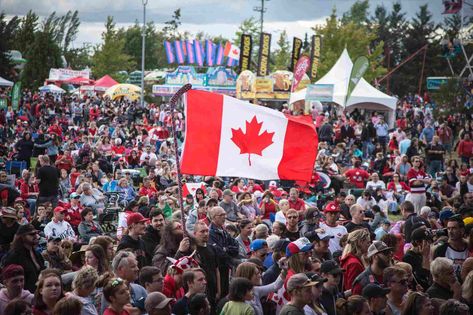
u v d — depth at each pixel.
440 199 23.17
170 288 9.01
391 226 17.20
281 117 11.73
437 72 108.44
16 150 29.97
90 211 15.99
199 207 14.72
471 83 47.78
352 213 13.31
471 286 9.27
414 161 25.83
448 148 36.31
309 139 11.75
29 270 9.62
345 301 8.23
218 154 11.51
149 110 53.22
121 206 21.58
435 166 29.86
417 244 11.13
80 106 50.09
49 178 18.59
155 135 36.72
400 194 24.98
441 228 14.78
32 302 8.16
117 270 8.54
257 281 8.89
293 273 8.98
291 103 44.50
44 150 28.94
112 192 21.97
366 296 8.48
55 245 10.79
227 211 15.53
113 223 19.48
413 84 110.00
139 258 10.54
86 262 9.36
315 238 10.66
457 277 10.35
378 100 42.34
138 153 31.03
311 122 11.85
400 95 109.88
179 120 39.41
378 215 17.78
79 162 29.17
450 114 46.66
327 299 8.86
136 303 7.96
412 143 32.19
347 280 9.94
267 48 55.12
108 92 61.88
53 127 37.81
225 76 59.31
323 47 78.50
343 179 25.92
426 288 10.91
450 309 8.00
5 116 41.56
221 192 18.42
